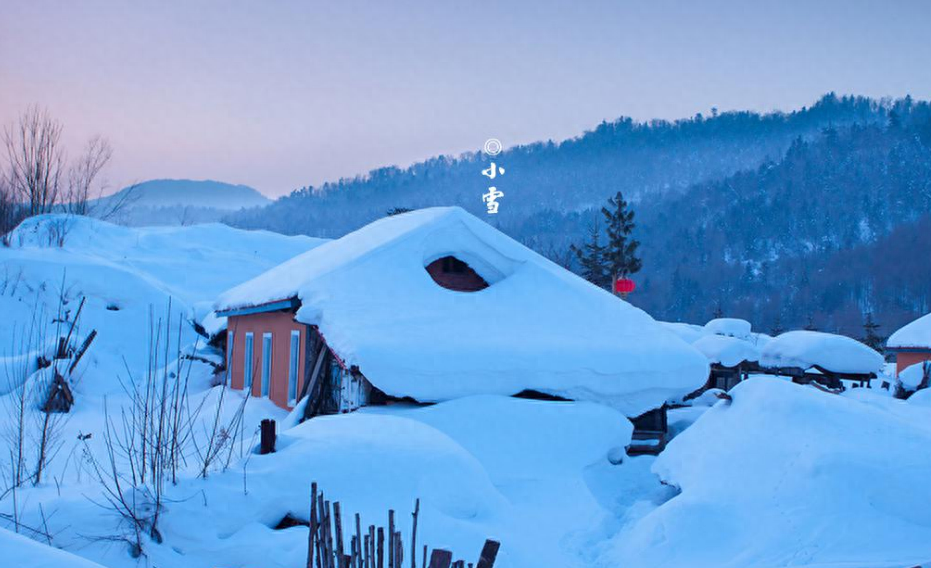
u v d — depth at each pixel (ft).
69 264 98.37
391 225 61.57
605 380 48.78
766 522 28.17
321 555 22.93
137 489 25.36
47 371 63.26
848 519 26.68
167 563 23.27
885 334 407.44
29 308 89.81
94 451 40.88
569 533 33.94
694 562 27.66
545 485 40.11
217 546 24.03
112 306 96.58
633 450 50.26
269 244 150.20
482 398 44.83
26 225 118.42
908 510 26.53
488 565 17.92
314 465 27.37
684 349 51.80
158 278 115.14
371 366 44.16
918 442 29.48
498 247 57.36
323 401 52.11
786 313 456.86
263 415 55.26
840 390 60.49
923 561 23.27
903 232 499.92
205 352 87.51
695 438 36.04
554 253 199.62
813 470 28.91
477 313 52.24
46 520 24.25
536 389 47.60
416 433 30.35
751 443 32.45
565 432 44.04
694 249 566.36
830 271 488.85
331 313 48.85
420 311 50.83
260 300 61.67
